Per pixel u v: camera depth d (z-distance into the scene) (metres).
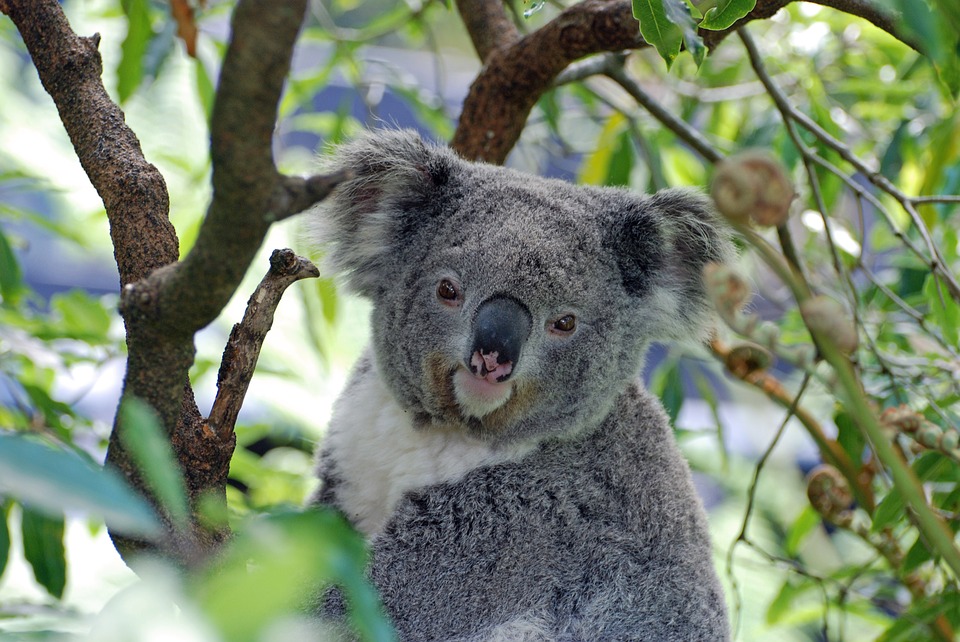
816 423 6.97
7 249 6.98
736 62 9.16
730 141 10.12
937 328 7.16
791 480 11.79
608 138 8.98
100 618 1.95
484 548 5.40
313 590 4.93
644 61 9.21
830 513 6.62
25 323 6.73
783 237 6.14
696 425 11.21
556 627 5.33
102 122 4.46
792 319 7.68
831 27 8.98
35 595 8.37
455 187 5.70
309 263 4.03
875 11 4.99
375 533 5.62
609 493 5.61
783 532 11.12
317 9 8.80
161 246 4.21
